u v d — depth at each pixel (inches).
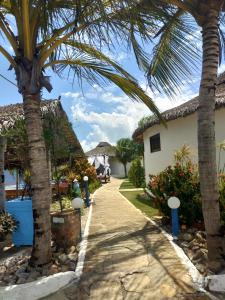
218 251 202.7
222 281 181.6
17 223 287.0
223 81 486.6
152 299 174.6
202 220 295.6
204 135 203.8
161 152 550.9
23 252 266.8
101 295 182.5
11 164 585.0
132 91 273.3
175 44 252.5
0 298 179.8
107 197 692.1
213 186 203.6
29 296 182.9
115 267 219.0
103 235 308.0
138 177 1004.6
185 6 211.9
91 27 203.3
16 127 342.6
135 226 342.6
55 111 383.2
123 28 214.7
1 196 323.9
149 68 265.9
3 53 219.9
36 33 216.2
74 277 204.8
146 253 244.1
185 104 501.0
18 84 219.9
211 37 206.2
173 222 284.0
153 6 214.2
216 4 205.9
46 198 217.9
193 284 189.3
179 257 231.3
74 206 293.3
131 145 1910.7
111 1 189.5
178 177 324.2
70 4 204.5
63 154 539.5
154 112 292.7
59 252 248.4
